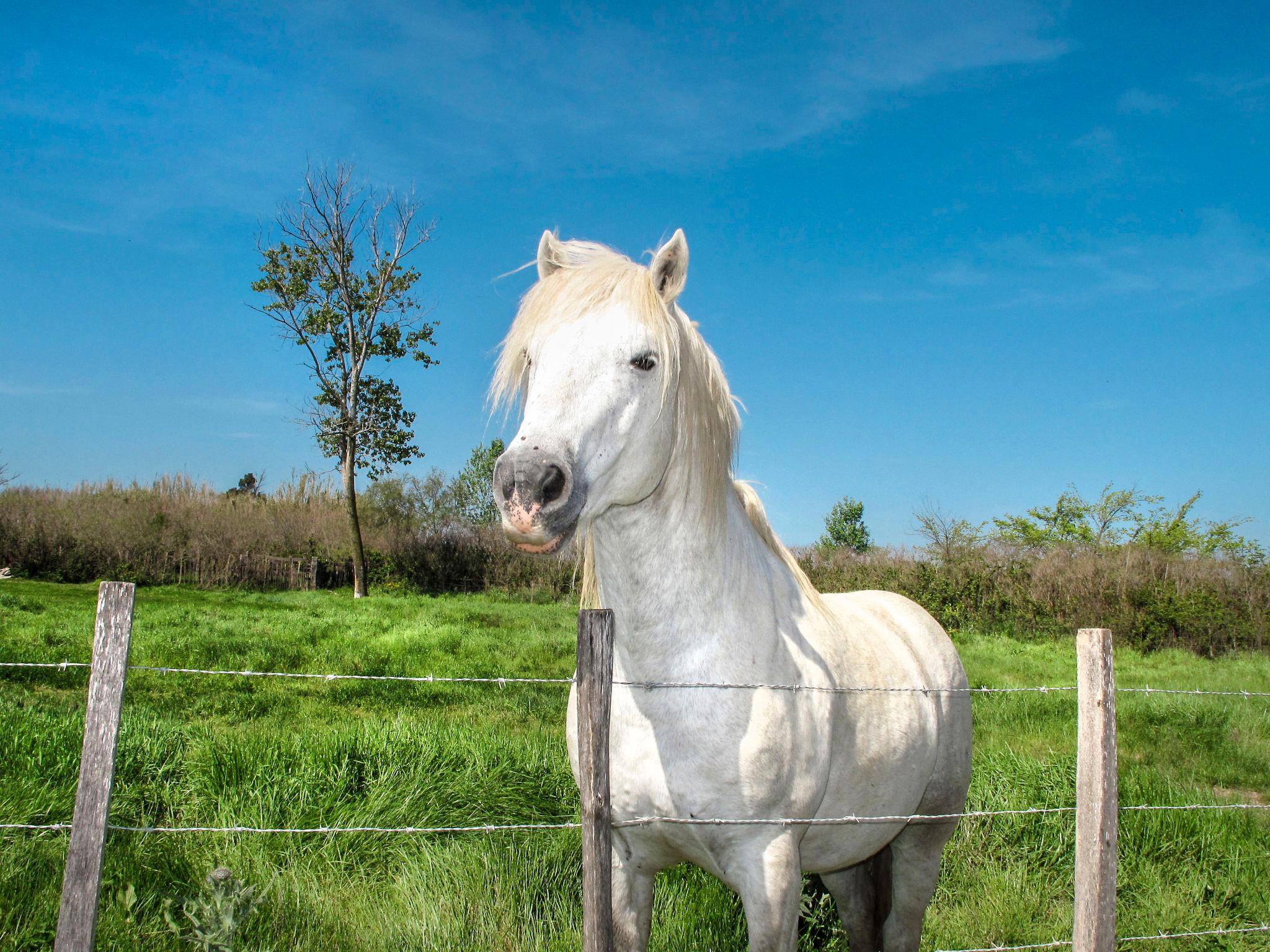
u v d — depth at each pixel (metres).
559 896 2.79
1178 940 2.86
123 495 22.69
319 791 3.53
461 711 6.66
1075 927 1.78
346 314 21.53
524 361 1.79
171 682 7.09
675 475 1.75
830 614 2.16
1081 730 1.79
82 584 18.42
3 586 15.85
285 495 26.39
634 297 1.69
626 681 1.79
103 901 2.53
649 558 1.74
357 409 21.56
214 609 13.59
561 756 4.26
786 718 1.74
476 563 22.67
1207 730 6.45
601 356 1.63
